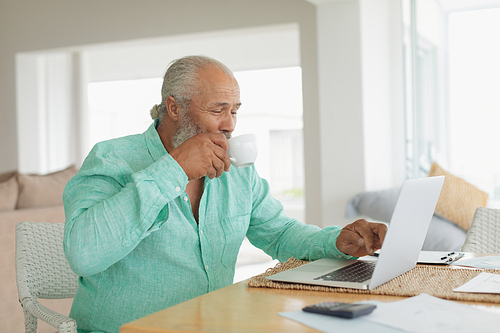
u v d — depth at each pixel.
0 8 5.59
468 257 1.27
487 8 3.91
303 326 0.72
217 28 4.64
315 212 4.24
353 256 1.21
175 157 1.07
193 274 1.26
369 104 3.62
